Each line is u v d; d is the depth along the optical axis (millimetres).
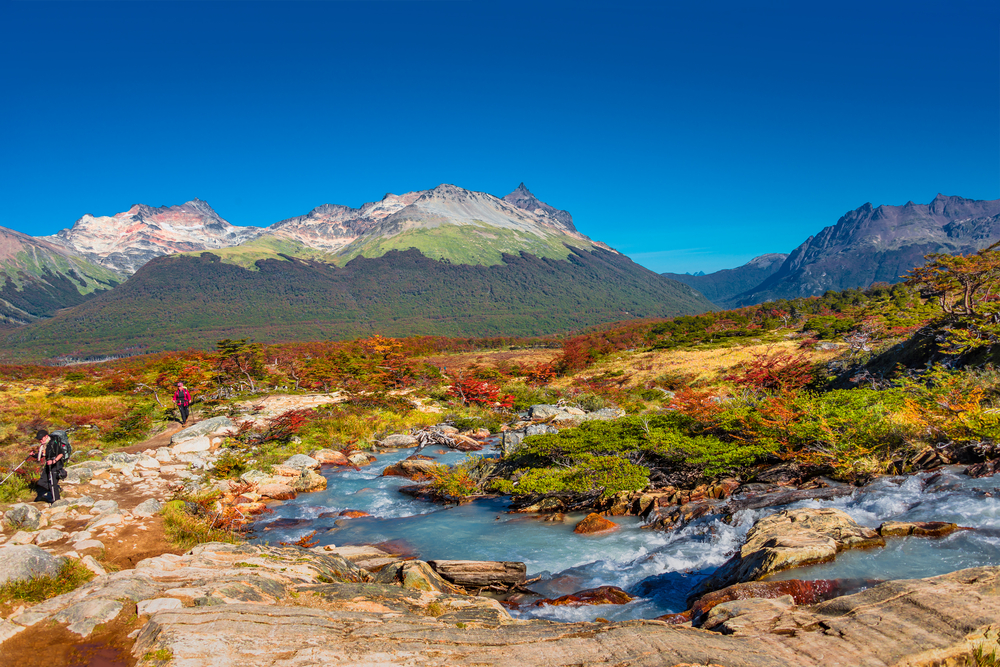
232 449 19312
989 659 3656
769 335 66000
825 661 3760
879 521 8516
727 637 4289
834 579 6133
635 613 7191
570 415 29656
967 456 10234
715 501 11367
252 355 41250
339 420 27453
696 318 96250
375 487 17438
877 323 35656
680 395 19016
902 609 4457
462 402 38906
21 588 5355
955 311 22078
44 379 59062
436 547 11242
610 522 11805
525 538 11430
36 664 3965
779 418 13492
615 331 112938
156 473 15234
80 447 16891
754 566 6809
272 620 4516
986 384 12258
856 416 12672
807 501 10000
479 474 18359
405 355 47875
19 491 10570
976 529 7137
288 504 15266
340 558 8445
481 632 4469
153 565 6312
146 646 4031
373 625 4586
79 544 7742
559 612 7418
